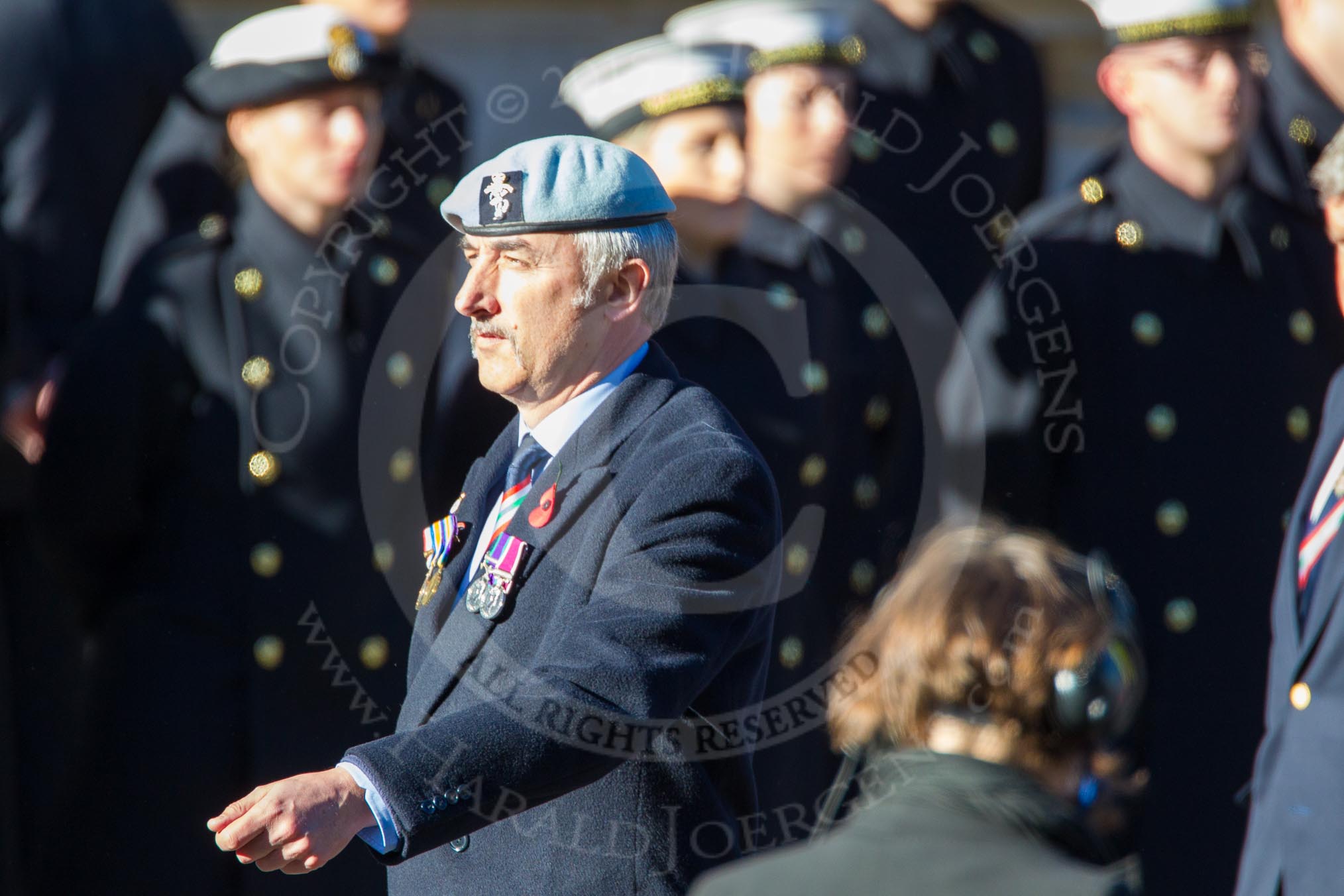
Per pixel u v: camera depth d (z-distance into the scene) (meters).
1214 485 13.73
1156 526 13.68
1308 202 14.75
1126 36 13.98
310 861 8.35
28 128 15.02
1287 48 15.88
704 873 9.22
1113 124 18.86
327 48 12.88
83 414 12.78
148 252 13.40
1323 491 12.03
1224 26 13.73
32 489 13.50
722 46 13.41
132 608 12.92
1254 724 13.83
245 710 12.81
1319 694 11.59
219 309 13.02
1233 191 14.20
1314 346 14.25
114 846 12.59
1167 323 13.84
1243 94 13.86
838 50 13.77
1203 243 13.97
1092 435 13.75
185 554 12.91
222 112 13.04
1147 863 13.63
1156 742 13.66
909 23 15.62
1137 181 14.12
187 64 16.11
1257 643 13.80
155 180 15.56
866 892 6.76
